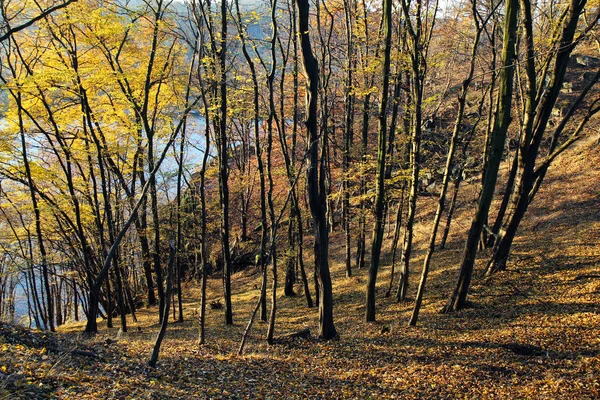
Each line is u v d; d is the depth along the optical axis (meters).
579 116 26.17
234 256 29.73
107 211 16.17
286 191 26.97
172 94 15.28
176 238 19.64
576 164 22.84
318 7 16.61
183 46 16.00
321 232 12.32
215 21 14.20
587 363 8.66
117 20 12.55
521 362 9.34
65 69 13.20
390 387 8.84
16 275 23.39
